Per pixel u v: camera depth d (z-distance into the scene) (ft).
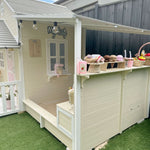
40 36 13.35
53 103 15.10
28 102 12.89
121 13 12.91
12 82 12.57
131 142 9.28
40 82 14.10
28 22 12.57
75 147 7.77
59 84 15.49
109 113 9.18
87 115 7.97
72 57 15.84
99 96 8.37
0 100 15.34
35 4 15.55
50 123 10.07
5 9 15.93
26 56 12.92
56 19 7.60
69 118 7.97
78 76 7.04
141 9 11.54
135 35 12.34
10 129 10.64
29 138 9.67
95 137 8.64
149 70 11.51
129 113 10.61
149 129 10.73
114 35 13.76
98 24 8.24
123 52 13.29
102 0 14.89
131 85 10.27
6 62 17.26
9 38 13.46
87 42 16.83
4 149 8.63
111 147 8.81
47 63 14.20
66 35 14.96
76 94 7.19
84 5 17.02
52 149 8.68
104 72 7.56
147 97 12.01
